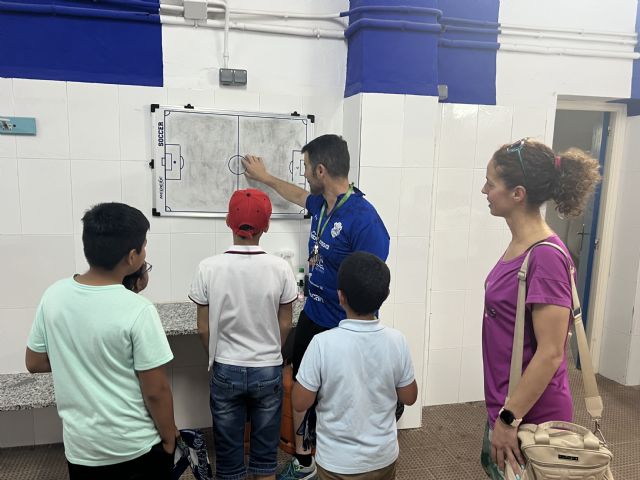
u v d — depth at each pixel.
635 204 3.28
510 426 1.24
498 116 2.91
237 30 2.49
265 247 2.66
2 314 2.37
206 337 1.85
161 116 2.42
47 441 2.50
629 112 3.31
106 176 2.42
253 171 2.53
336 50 2.65
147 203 2.48
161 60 2.41
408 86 2.52
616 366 3.45
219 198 2.56
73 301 1.26
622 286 3.39
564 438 1.19
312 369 1.38
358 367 1.36
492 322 1.36
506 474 1.26
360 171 2.52
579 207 1.32
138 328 1.26
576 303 1.26
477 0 2.79
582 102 3.25
